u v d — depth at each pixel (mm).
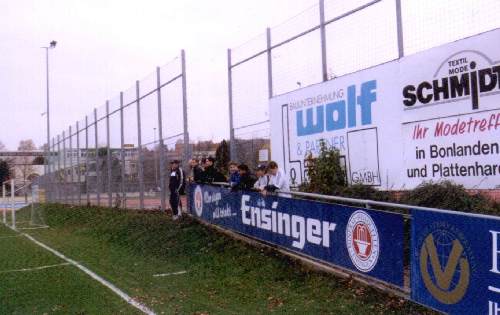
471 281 5051
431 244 5586
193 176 13711
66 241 16766
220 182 12617
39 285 9586
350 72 9625
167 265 10719
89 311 7512
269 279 8398
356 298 6789
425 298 5699
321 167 9875
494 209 6770
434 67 7887
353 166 9672
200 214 13133
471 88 7312
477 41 7191
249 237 10461
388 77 8766
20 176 78312
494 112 7000
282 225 9086
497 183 6996
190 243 11750
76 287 9234
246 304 7340
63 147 33281
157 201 17594
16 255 14055
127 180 20688
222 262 9945
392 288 6527
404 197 7957
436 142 7902
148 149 18312
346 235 7262
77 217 23797
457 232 5207
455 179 7602
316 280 7824
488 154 7098
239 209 10812
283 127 11562
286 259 8969
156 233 13727
